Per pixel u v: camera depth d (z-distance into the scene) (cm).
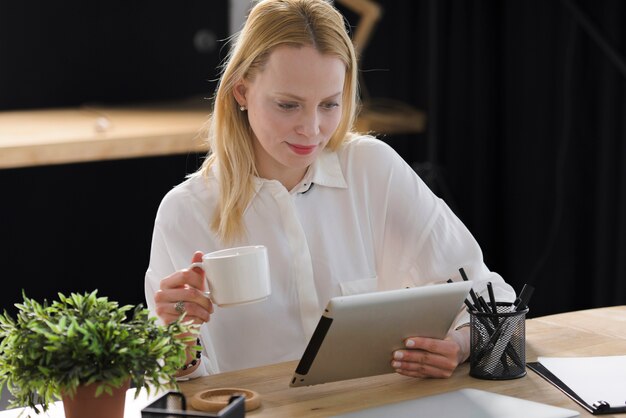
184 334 175
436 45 485
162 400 161
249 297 173
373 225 225
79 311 156
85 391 149
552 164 469
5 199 505
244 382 184
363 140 227
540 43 468
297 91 192
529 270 488
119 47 573
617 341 202
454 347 181
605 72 435
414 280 225
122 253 534
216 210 215
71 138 388
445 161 520
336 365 174
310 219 219
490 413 160
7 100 556
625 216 434
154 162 532
